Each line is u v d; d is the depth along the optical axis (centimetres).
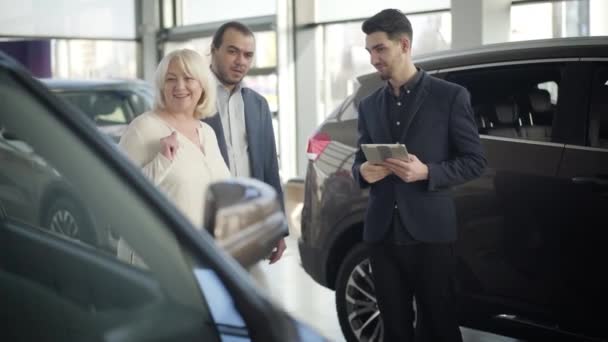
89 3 1352
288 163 1077
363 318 475
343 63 1043
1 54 182
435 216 357
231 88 390
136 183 175
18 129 171
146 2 1355
